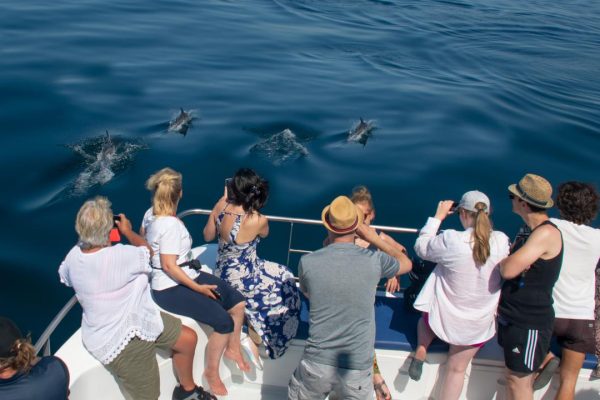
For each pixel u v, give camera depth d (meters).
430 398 5.34
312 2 30.78
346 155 14.29
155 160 13.78
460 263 4.64
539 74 21.27
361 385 4.31
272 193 12.45
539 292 4.60
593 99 18.73
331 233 4.40
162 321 4.52
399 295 5.77
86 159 13.62
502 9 30.98
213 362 4.96
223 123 15.84
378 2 31.56
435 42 25.38
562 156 14.56
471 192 4.75
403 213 11.93
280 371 5.36
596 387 5.22
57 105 16.08
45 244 10.83
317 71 20.78
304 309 5.48
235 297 4.97
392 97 18.45
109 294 4.26
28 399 3.71
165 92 17.64
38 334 8.86
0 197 12.05
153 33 23.06
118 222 4.77
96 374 4.43
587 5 32.50
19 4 24.64
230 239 4.92
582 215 4.80
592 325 4.86
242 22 26.17
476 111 17.33
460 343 4.83
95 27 22.88
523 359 4.69
